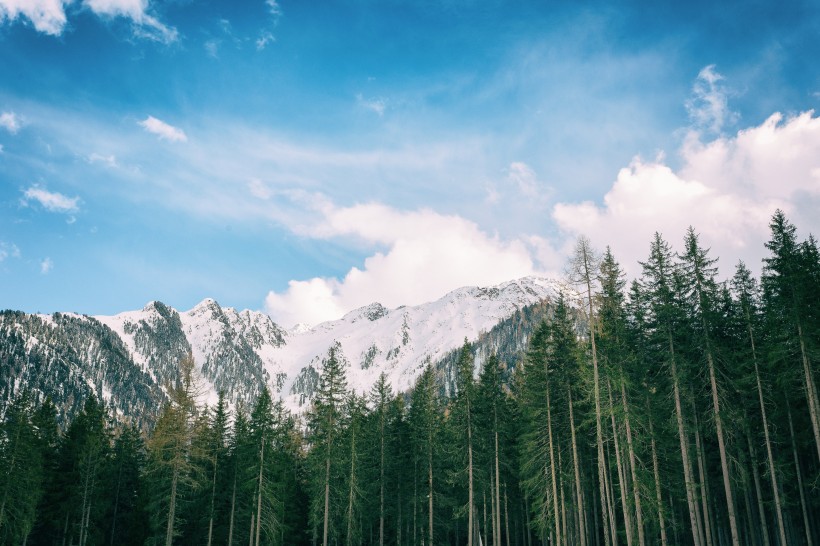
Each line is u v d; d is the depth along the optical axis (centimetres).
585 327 3300
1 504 4562
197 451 4500
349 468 5106
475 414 4484
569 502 4381
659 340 3384
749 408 3531
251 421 5103
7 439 4681
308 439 5009
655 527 3762
